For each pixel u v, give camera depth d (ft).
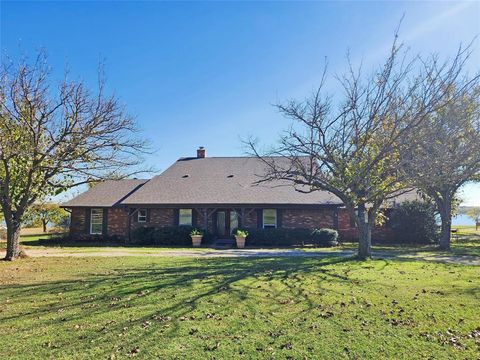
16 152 40.19
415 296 24.68
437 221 73.05
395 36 39.86
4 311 21.75
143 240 72.43
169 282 29.71
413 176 40.75
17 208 45.29
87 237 80.23
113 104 46.29
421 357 15.08
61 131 44.75
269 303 23.06
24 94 42.37
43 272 35.50
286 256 48.83
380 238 75.36
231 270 35.70
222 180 80.69
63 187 47.52
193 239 68.49
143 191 78.33
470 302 23.11
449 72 39.60
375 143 42.65
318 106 43.88
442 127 44.68
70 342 16.72
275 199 72.43
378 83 41.39
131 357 15.07
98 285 28.91
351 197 43.39
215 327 18.56
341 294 25.34
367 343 16.52
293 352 15.56
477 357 15.08
